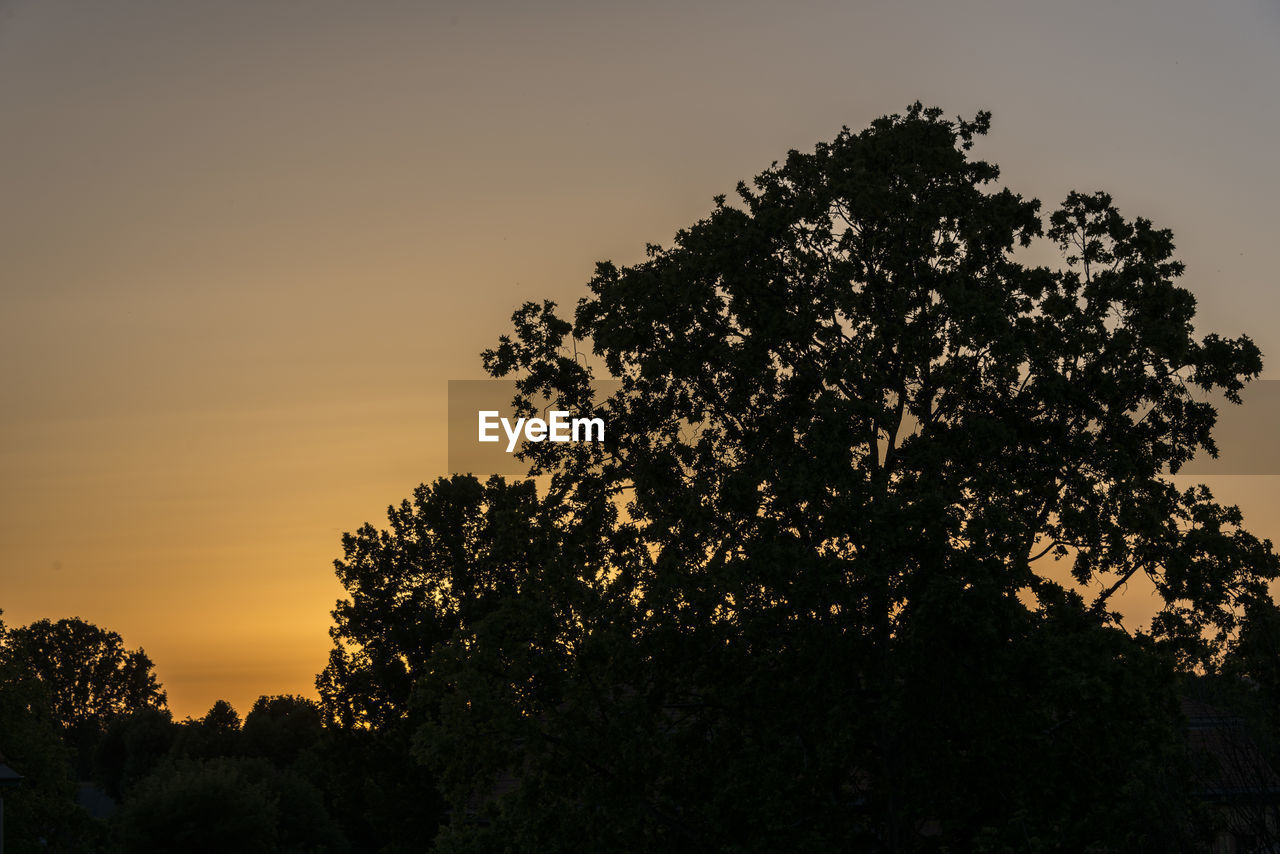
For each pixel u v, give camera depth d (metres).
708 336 27.45
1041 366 25.31
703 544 26.83
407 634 59.56
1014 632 21.86
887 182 26.22
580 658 23.95
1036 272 26.28
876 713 21.80
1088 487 25.47
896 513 21.75
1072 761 21.38
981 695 21.39
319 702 61.97
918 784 22.09
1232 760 18.03
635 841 23.89
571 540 28.22
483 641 24.94
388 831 61.53
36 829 50.03
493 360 29.45
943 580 20.73
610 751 23.12
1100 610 25.59
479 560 60.34
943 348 25.80
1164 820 18.67
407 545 62.38
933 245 26.59
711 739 24.52
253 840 60.12
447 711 24.62
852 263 26.42
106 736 116.75
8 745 49.38
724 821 22.48
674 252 28.25
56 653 174.38
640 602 24.67
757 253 26.77
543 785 23.94
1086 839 20.70
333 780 65.44
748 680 23.27
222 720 126.69
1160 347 25.27
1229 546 24.72
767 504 25.11
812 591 22.23
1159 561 25.67
